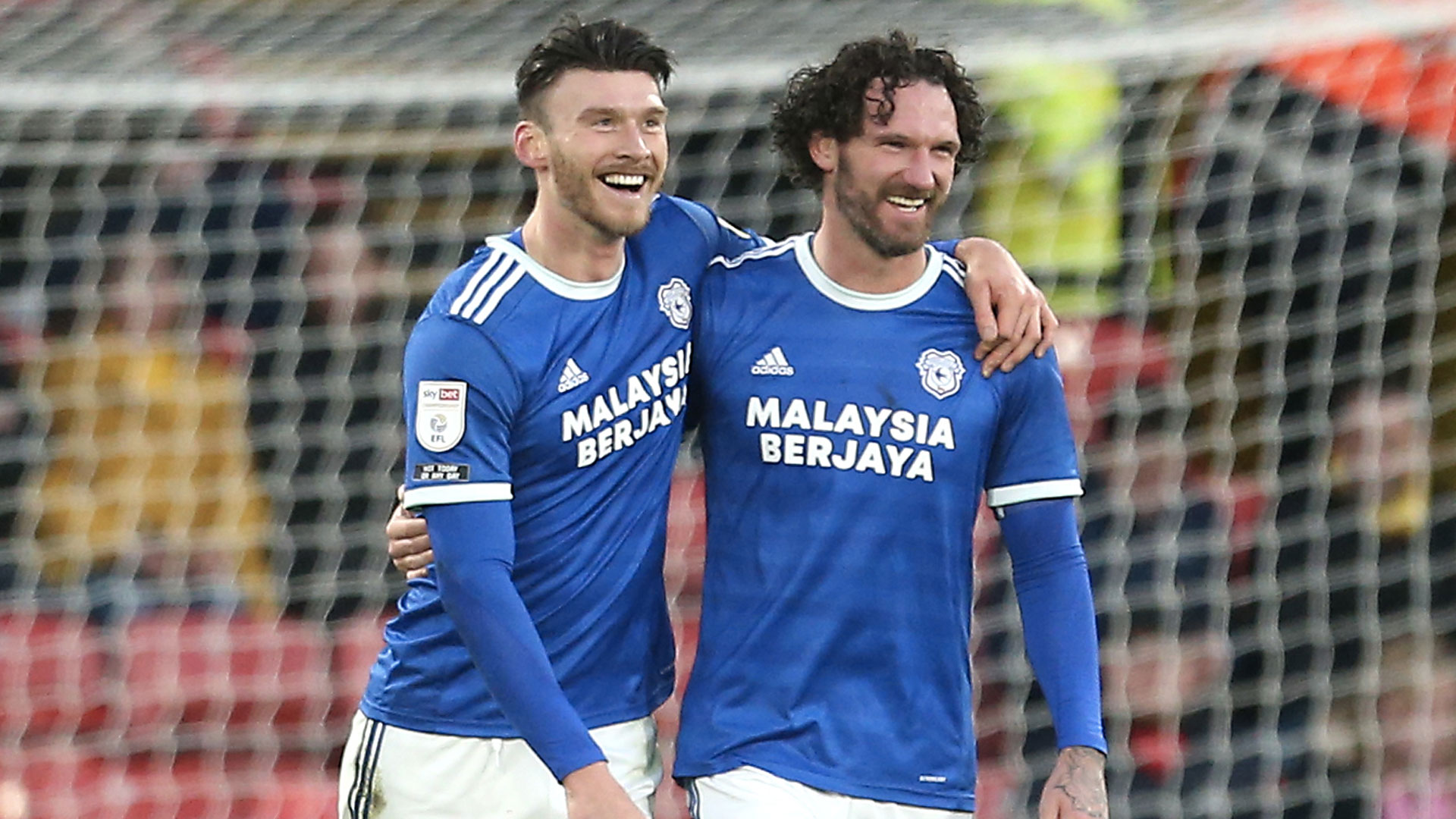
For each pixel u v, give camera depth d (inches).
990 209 741.9
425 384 423.2
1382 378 732.7
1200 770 690.8
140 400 784.9
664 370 444.1
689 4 741.9
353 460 785.6
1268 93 737.0
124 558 775.7
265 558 779.4
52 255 788.0
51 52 742.5
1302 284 737.0
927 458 444.1
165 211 791.7
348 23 750.5
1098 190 738.8
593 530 444.1
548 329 429.7
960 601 454.6
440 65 735.1
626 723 456.8
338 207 788.6
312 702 754.2
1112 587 710.5
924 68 430.9
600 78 417.1
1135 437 732.7
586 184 417.7
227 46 747.4
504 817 462.3
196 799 732.7
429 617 464.1
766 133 745.6
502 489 422.9
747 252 461.4
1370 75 732.0
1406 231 732.0
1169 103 738.8
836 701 446.9
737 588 450.9
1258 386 734.5
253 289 789.2
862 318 450.0
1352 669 703.7
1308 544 717.9
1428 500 721.0
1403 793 687.7
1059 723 446.6
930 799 449.7
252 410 790.5
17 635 756.0
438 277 791.1
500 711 460.1
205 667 753.6
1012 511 457.7
